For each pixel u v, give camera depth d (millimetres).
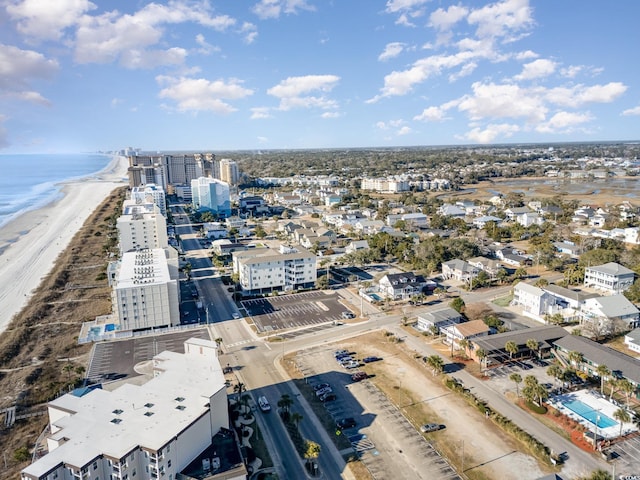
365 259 196125
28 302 154250
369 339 121500
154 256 154500
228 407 83312
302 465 74125
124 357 113062
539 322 129250
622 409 82188
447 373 102188
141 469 64375
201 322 134250
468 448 77438
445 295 154750
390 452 76875
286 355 112938
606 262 167125
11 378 103438
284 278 162500
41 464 59781
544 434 80062
